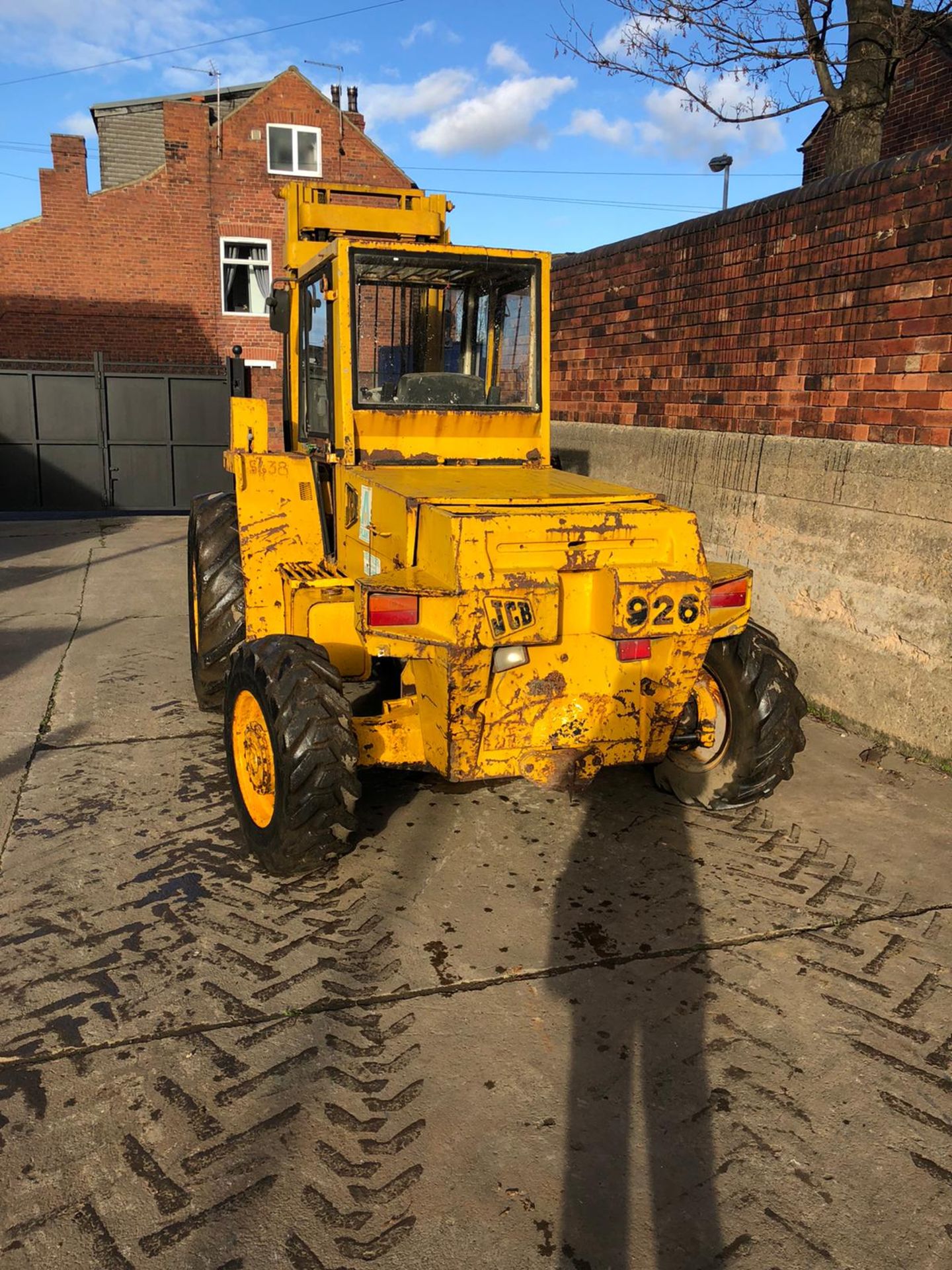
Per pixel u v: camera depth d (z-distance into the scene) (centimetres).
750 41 627
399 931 307
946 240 420
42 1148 217
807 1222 203
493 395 412
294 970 284
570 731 322
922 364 438
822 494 499
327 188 517
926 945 304
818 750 464
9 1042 252
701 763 393
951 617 429
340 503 398
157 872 341
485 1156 217
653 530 313
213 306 1995
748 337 559
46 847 358
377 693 481
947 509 427
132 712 504
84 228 1906
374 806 399
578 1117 229
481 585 289
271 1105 231
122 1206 203
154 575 855
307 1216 201
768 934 309
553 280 809
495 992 276
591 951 298
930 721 443
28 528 1135
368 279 394
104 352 1958
